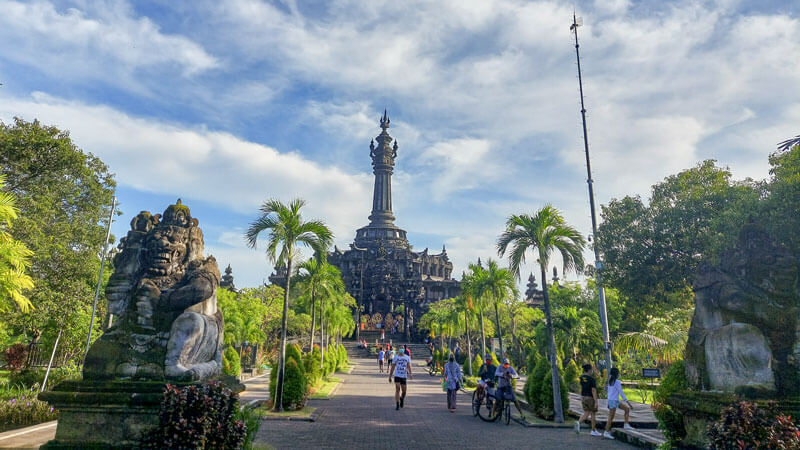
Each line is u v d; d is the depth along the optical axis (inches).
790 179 454.0
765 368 359.6
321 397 885.8
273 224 709.9
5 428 514.3
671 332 1089.4
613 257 732.7
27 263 593.0
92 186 1214.9
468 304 1510.8
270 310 2039.9
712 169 716.0
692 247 649.0
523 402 776.3
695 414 402.0
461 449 444.8
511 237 691.4
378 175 5059.1
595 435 527.2
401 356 762.2
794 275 378.9
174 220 422.9
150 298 385.7
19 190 1075.9
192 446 295.7
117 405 340.5
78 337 1043.3
